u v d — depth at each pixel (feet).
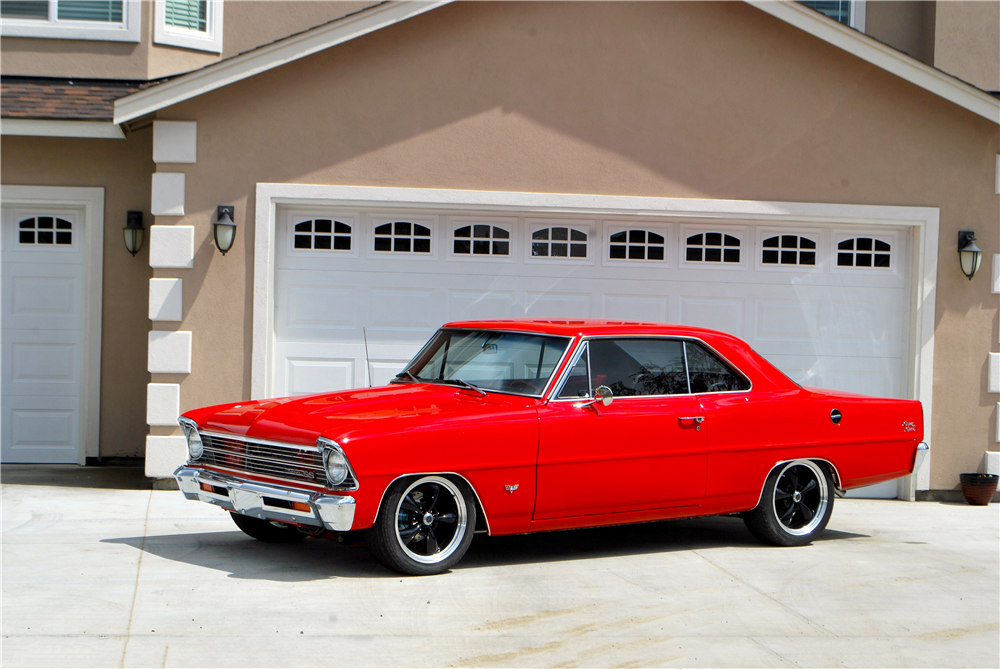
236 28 37.35
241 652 13.92
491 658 14.08
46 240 33.78
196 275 28.86
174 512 25.05
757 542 23.22
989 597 18.67
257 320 28.94
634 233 31.19
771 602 17.63
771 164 31.12
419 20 29.76
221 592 16.97
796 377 31.71
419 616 15.94
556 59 30.32
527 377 20.06
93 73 35.35
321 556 20.01
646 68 30.68
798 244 31.81
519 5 30.17
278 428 17.99
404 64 29.73
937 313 31.63
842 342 31.94
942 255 31.68
